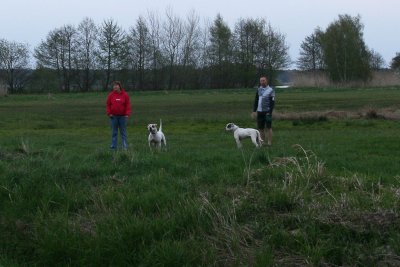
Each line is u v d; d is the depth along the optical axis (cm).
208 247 631
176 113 3638
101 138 2170
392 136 1811
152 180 876
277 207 709
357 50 8244
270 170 878
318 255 595
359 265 588
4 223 750
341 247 607
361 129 2288
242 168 972
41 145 1700
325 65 8581
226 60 8844
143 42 8612
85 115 3606
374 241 616
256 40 8869
